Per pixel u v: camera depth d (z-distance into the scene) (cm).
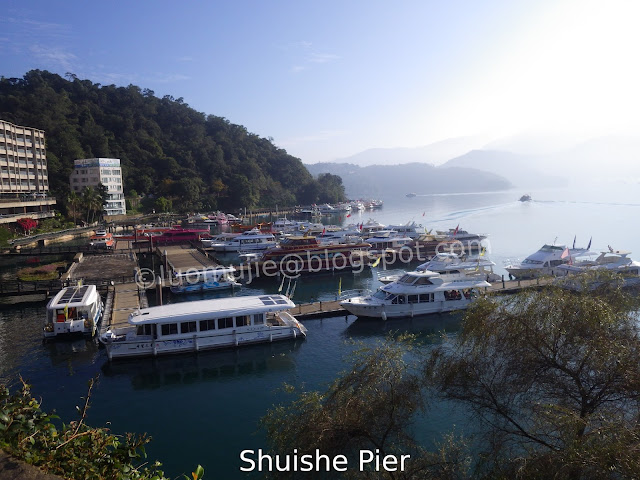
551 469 1098
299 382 3055
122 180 16212
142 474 898
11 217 9675
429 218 15212
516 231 10731
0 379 2975
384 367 1547
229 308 3625
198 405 2778
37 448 753
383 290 4453
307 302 5131
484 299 1670
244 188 19400
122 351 3331
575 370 1378
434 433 2208
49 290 4962
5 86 18962
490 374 1512
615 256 5419
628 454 972
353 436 1420
